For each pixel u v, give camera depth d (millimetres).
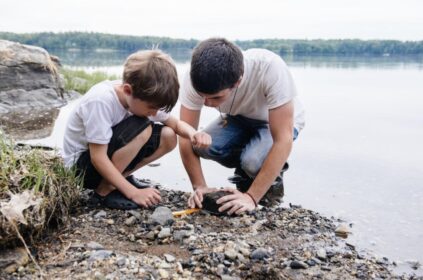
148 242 2502
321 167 4250
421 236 2855
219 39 2814
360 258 2527
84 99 2779
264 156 3426
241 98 3326
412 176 4012
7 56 7395
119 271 2086
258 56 3143
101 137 2684
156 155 3113
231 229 2742
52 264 2129
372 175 4031
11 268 2039
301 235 2768
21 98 7457
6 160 2545
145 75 2588
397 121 6547
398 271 2420
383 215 3172
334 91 10305
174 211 2965
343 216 3141
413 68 19062
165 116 3078
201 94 2775
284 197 3471
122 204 2859
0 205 2158
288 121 3025
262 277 2215
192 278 2123
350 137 5492
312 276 2285
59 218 2516
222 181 3752
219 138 3674
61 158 2908
